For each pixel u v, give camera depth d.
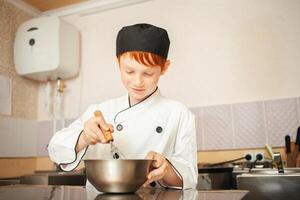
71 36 2.40
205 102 2.06
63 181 1.75
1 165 2.21
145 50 0.89
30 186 0.92
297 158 1.62
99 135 0.78
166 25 2.27
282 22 1.95
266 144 1.73
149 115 1.09
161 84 2.18
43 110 2.56
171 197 0.64
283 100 1.86
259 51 1.98
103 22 2.50
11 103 2.33
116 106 1.15
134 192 0.72
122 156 1.06
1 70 2.28
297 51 1.89
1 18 2.32
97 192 0.74
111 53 2.43
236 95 1.99
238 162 1.84
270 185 1.16
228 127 1.96
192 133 1.06
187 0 2.23
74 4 2.54
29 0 2.46
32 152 2.48
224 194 0.69
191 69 2.13
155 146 1.05
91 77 2.45
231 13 2.09
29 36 2.32
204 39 2.13
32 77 2.47
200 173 1.43
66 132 0.96
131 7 2.42
